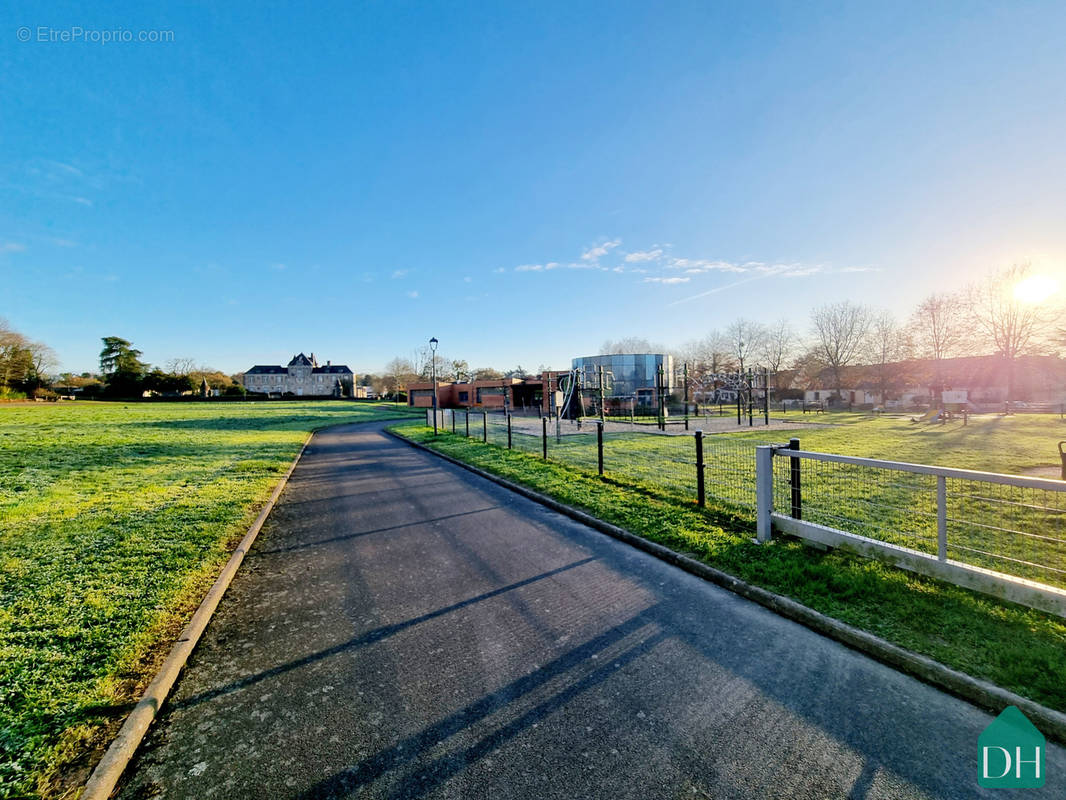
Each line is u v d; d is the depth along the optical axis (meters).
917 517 5.81
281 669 3.08
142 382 63.03
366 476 10.46
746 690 2.74
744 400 30.83
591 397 31.39
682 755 2.26
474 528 6.23
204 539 5.47
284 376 97.69
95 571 4.50
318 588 4.41
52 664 2.96
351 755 2.31
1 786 2.03
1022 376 42.28
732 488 7.55
